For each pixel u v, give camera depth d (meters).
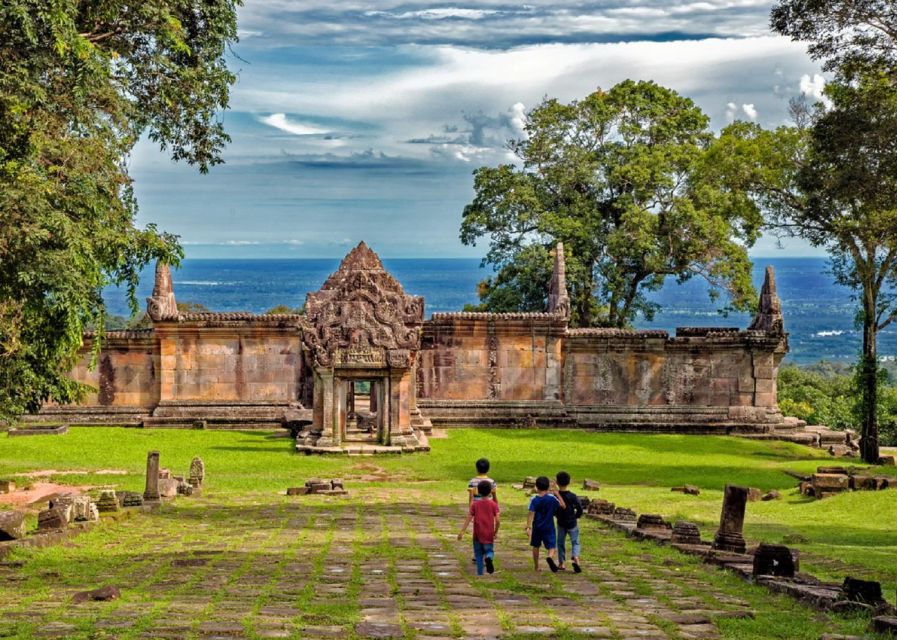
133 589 17.62
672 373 56.78
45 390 34.75
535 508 20.12
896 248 48.38
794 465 46.34
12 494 33.81
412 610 15.98
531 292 69.50
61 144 27.47
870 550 24.66
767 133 52.56
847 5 37.06
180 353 55.16
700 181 68.62
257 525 26.78
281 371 55.50
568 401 56.75
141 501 30.25
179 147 37.19
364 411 58.84
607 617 15.69
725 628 15.16
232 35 35.22
